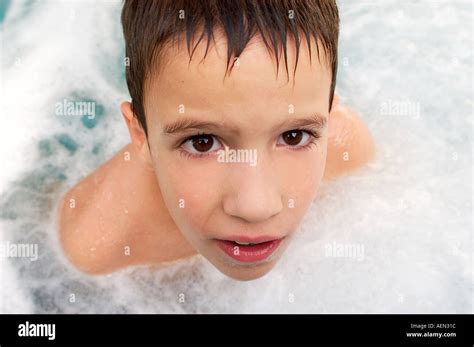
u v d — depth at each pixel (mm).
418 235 1114
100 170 1134
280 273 1076
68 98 1193
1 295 1048
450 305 1037
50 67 1213
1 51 1214
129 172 1071
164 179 774
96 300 1052
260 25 659
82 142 1170
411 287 1062
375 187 1156
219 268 848
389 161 1177
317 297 1058
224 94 654
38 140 1171
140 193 1050
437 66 1238
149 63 730
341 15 1251
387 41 1248
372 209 1141
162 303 1052
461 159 1184
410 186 1154
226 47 652
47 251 1083
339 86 1214
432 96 1218
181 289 1062
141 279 1065
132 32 794
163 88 700
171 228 1051
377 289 1064
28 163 1155
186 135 707
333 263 1087
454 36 1258
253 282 1068
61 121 1182
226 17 660
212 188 733
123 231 1062
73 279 1065
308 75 688
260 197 693
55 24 1228
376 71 1229
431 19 1267
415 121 1204
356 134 1164
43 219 1109
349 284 1072
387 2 1268
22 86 1197
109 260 1067
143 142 882
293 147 741
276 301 1054
